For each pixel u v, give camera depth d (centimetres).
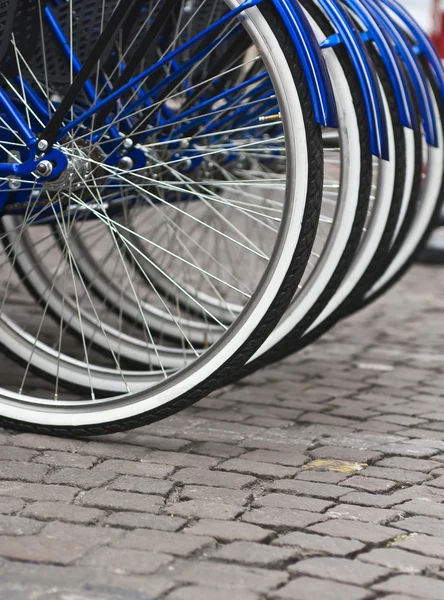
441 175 503
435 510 334
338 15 393
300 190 355
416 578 283
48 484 343
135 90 397
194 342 510
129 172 389
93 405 384
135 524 311
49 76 399
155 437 402
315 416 444
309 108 353
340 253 401
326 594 270
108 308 514
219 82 443
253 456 384
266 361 415
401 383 510
